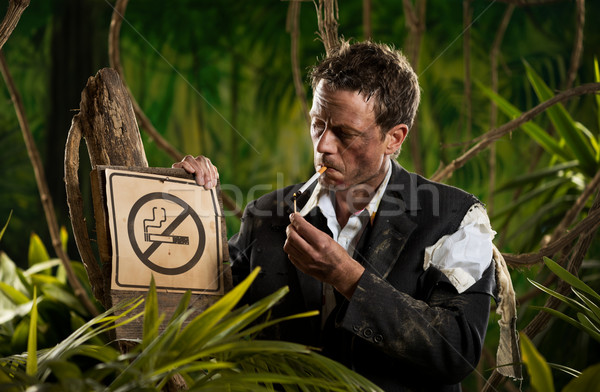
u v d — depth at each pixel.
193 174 1.42
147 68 5.70
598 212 1.80
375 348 1.30
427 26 5.43
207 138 5.75
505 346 1.46
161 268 1.32
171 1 5.67
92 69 5.57
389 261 1.33
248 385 0.93
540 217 2.86
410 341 1.19
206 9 5.69
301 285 1.37
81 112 1.48
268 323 0.97
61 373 0.86
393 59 1.34
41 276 2.80
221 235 1.41
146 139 5.66
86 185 5.17
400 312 1.21
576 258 1.82
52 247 5.41
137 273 1.29
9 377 1.01
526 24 5.38
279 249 1.43
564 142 2.89
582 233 1.81
